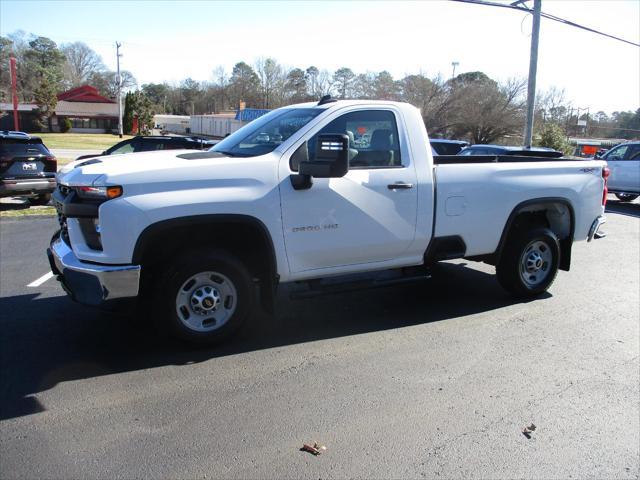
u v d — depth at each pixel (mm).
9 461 2996
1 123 70938
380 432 3367
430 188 5090
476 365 4375
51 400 3682
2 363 4250
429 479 2932
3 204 13148
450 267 7570
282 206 4434
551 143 30922
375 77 49656
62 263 4180
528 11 18250
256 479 2889
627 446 3295
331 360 4410
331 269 4848
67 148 39031
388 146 4977
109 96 114250
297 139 4574
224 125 68688
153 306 4352
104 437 3248
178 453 3100
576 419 3590
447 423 3492
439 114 44969
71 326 5066
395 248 5051
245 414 3545
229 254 4496
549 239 6000
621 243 10133
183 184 4125
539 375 4227
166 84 126812
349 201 4695
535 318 5531
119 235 3965
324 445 3215
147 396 3760
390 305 5852
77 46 115688
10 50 100500
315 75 82875
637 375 4266
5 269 7180
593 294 6469
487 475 2977
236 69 107500
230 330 4578
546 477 2975
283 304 5852
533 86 18922
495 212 5508
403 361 4418
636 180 16406
